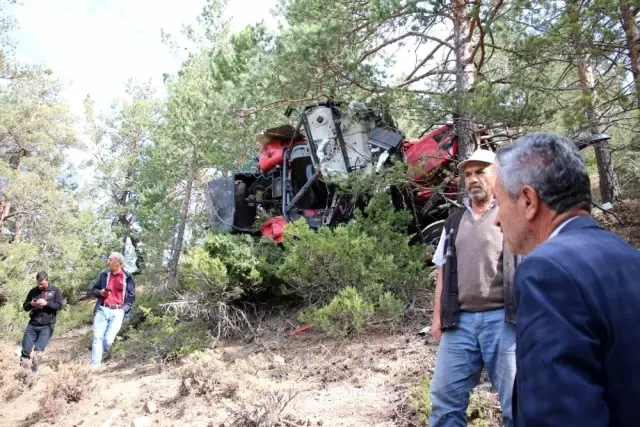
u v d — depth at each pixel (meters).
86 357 9.60
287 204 9.31
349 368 5.56
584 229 1.47
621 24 6.30
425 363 5.23
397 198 8.74
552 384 1.21
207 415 4.95
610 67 7.00
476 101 6.23
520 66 6.74
